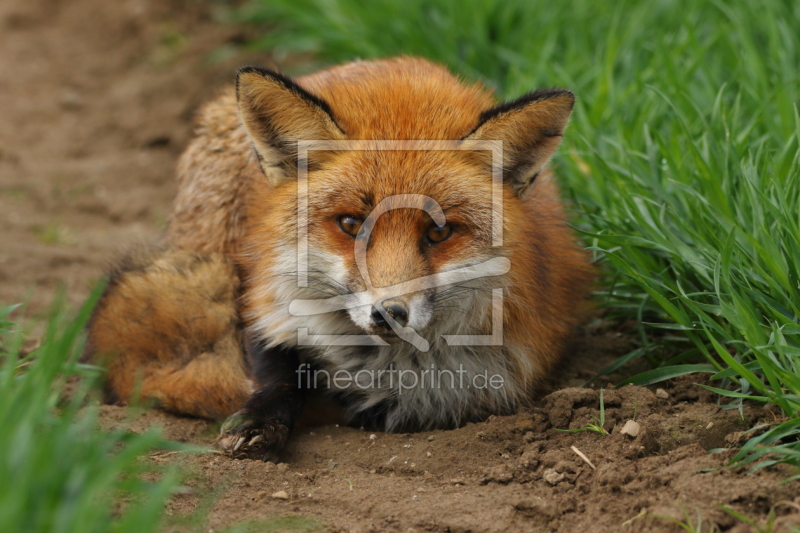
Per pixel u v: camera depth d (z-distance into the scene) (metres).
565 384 8.38
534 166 7.53
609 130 11.05
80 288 11.11
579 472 6.46
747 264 7.62
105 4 19.83
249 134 7.41
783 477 5.92
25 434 4.75
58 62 18.48
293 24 17.36
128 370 8.42
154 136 16.22
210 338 8.50
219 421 8.09
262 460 7.18
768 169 8.44
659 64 11.79
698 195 8.14
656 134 9.38
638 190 8.97
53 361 5.57
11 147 15.59
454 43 14.52
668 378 7.55
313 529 5.77
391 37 14.98
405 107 7.63
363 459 7.23
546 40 13.87
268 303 7.80
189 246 9.66
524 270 7.52
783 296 7.20
